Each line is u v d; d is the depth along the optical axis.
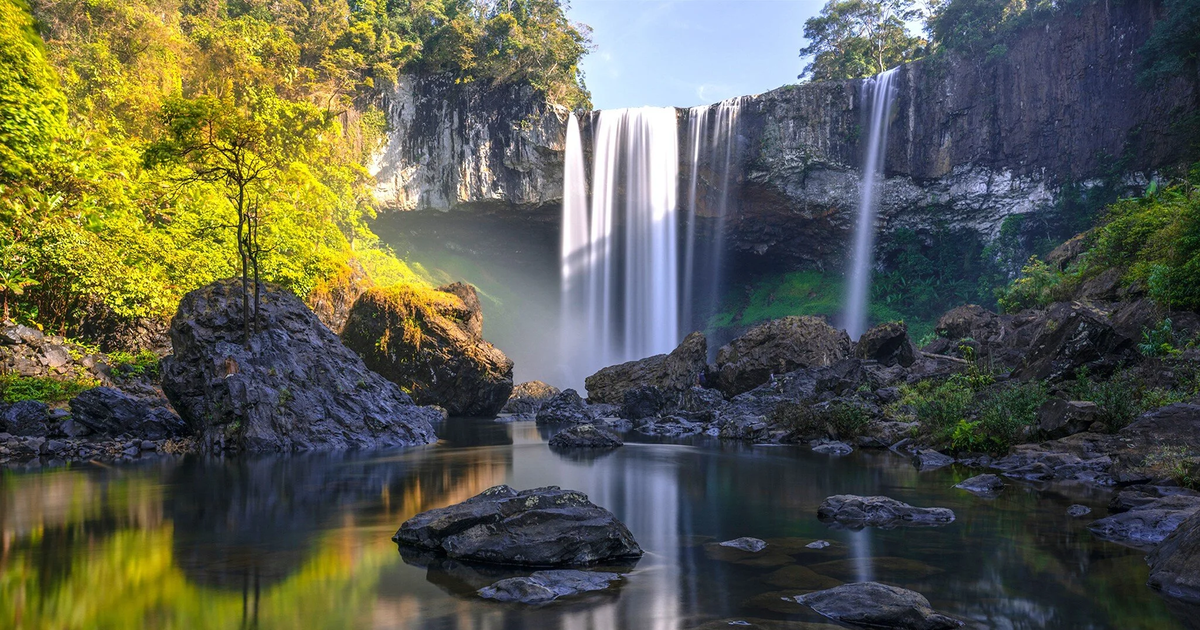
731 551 7.10
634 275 62.47
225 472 13.06
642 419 28.47
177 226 28.31
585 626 4.73
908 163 59.22
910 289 62.41
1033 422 14.92
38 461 14.85
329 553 6.86
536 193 61.78
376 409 20.09
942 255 62.06
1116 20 50.38
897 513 8.84
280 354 19.23
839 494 10.85
